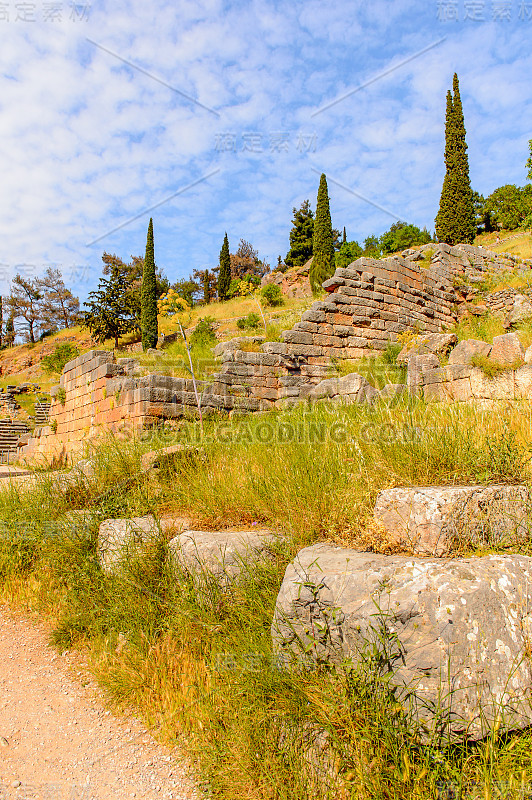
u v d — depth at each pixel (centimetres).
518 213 4022
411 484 400
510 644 261
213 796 269
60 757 308
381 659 258
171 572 438
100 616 462
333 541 376
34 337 6166
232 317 2884
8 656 443
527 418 558
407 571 283
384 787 233
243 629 359
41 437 1633
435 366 946
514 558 296
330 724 260
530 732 249
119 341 3653
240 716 299
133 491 584
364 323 1480
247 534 418
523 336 1036
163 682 363
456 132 3112
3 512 671
